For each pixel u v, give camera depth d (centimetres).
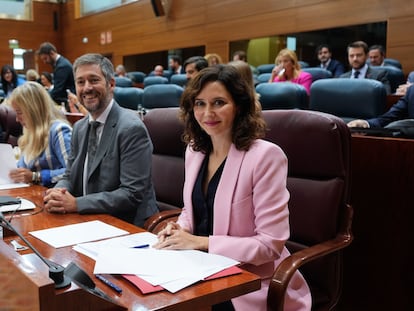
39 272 73
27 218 159
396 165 173
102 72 190
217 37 793
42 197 189
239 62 199
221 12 779
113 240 132
